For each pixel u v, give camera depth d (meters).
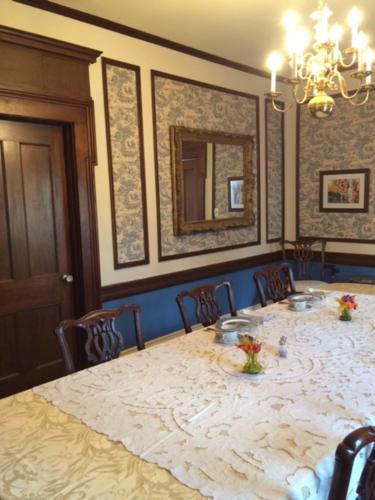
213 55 3.82
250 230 4.49
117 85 3.14
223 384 1.50
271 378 1.54
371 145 4.28
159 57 3.41
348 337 1.95
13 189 2.73
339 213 4.57
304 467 1.03
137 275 3.41
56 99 2.74
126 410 1.34
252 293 4.57
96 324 1.92
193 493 0.95
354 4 2.75
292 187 4.87
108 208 3.16
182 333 3.81
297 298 2.53
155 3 2.74
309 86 2.09
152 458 1.08
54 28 2.76
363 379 1.51
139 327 2.07
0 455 1.12
